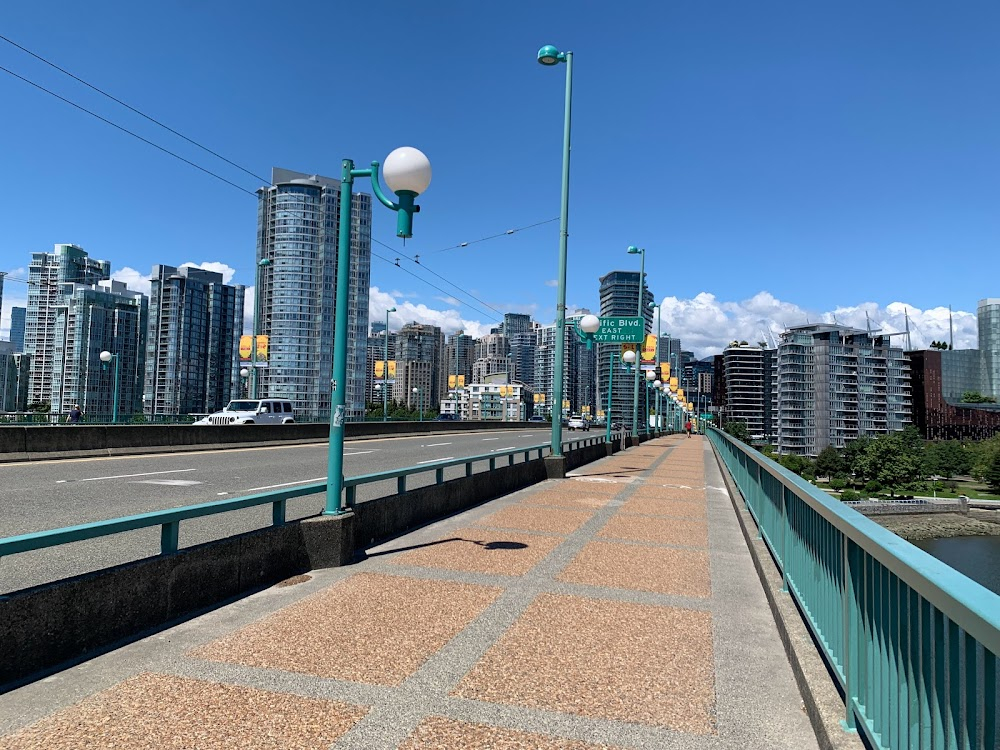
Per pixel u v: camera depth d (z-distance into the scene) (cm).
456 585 613
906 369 16800
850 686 316
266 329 4969
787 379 16075
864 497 9106
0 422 2392
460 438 3856
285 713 355
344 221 722
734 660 446
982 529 7425
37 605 404
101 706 358
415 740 329
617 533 892
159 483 1321
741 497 1145
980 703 186
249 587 587
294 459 1988
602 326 2797
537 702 375
